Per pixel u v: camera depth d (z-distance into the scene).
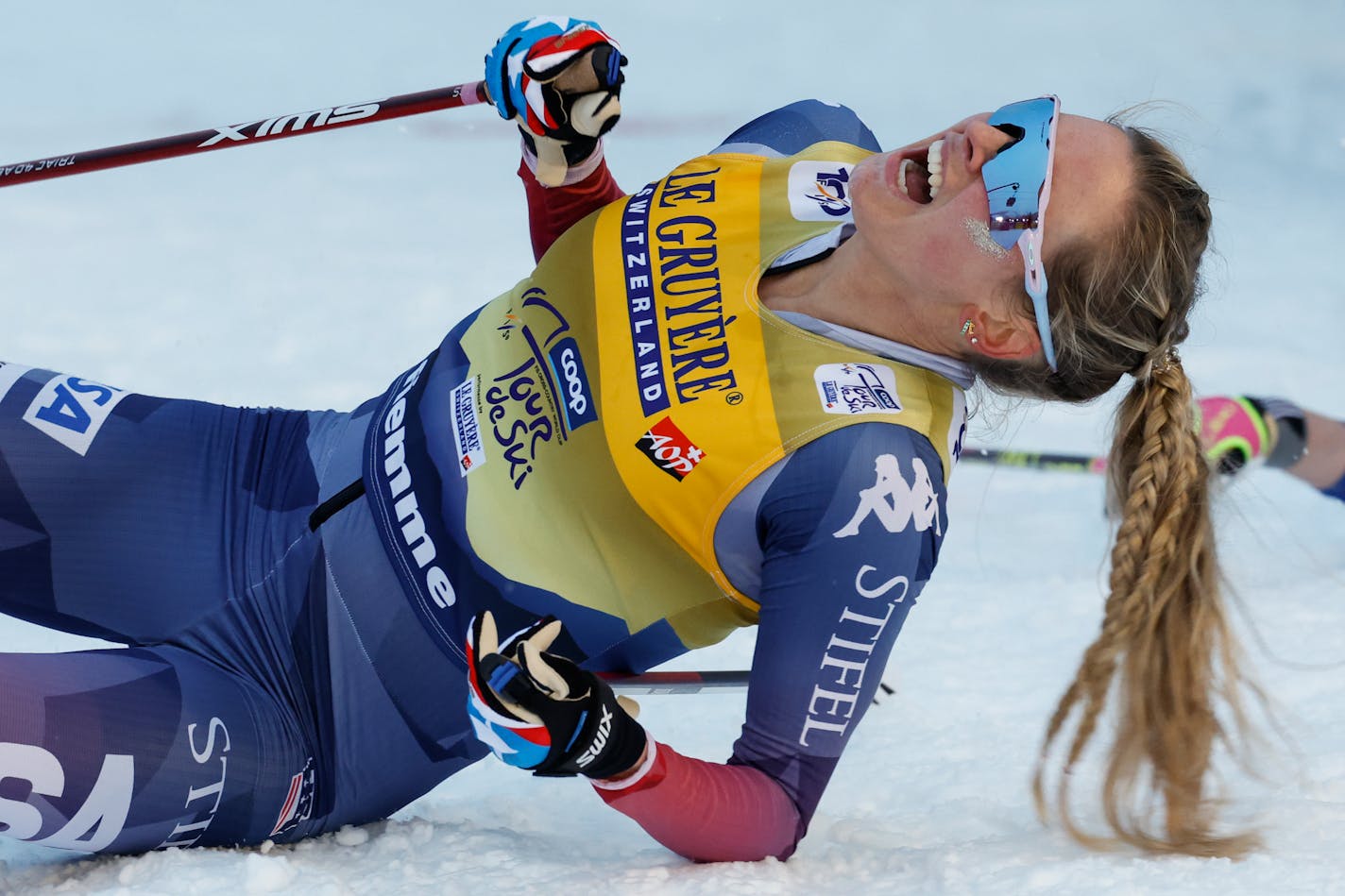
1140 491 7.95
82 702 7.26
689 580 8.05
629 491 7.95
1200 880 7.43
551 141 9.12
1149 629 7.86
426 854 8.21
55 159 11.27
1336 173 27.02
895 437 7.71
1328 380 19.94
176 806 7.56
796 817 7.75
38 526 8.57
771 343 7.96
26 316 19.33
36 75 27.19
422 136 27.80
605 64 8.85
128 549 8.58
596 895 7.39
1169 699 7.93
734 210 8.67
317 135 27.38
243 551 8.66
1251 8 31.91
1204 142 27.72
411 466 8.52
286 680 8.35
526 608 8.12
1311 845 8.10
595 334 8.36
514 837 8.61
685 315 8.20
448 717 8.42
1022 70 30.28
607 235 8.73
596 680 6.94
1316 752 9.90
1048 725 8.19
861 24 31.95
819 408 7.70
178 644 8.39
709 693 11.63
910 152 8.16
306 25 30.39
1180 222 7.98
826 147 9.32
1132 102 29.02
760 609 7.77
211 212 23.86
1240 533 15.43
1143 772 8.82
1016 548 15.31
